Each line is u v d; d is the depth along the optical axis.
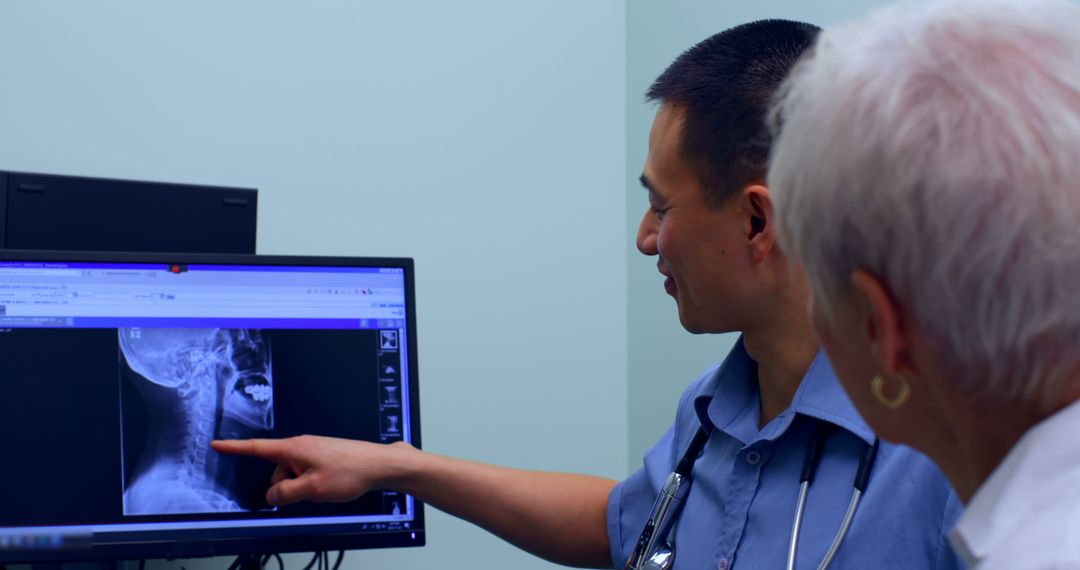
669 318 1.88
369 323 1.15
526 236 1.87
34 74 1.51
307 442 1.07
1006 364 0.48
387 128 1.75
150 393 1.07
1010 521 0.46
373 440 1.13
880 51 0.51
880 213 0.48
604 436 1.93
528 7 1.91
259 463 1.10
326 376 1.13
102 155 1.55
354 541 1.11
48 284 1.07
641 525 1.12
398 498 1.13
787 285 0.93
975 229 0.46
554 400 1.88
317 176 1.69
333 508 1.11
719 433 1.04
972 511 0.48
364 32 1.75
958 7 0.51
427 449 1.75
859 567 0.83
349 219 1.71
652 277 1.92
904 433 0.56
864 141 0.49
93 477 1.05
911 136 0.47
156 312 1.09
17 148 1.50
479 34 1.85
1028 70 0.47
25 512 1.03
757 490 0.95
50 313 1.06
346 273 1.15
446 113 1.81
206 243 1.28
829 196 0.50
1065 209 0.45
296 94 1.68
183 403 1.08
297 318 1.13
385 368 1.15
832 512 0.88
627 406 1.97
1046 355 0.47
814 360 0.94
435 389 1.76
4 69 1.50
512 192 1.86
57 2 1.53
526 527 1.17
